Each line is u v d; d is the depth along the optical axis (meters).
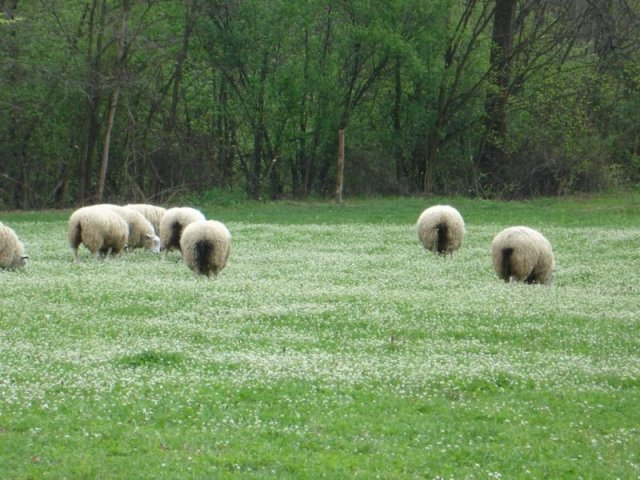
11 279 33.56
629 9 85.69
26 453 15.02
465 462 15.23
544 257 34.94
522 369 20.95
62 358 21.11
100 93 76.75
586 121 87.12
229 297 29.73
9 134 80.06
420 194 87.38
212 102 86.12
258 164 87.94
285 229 56.66
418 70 82.12
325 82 84.88
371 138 91.25
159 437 15.86
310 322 26.14
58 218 66.19
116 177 85.62
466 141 90.88
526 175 84.94
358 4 81.88
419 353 22.47
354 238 51.84
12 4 72.38
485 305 28.81
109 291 30.58
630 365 21.72
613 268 40.03
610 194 80.31
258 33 81.81
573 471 14.95
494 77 86.12
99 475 14.16
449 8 83.00
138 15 78.62
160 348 22.34
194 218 43.47
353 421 17.00
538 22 87.56
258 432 16.30
